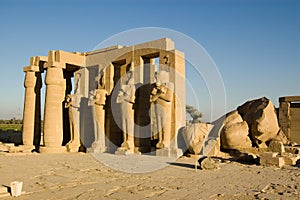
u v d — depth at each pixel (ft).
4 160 50.34
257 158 46.65
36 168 40.09
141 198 23.53
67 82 78.38
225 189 26.99
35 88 74.54
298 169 40.57
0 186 26.76
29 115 73.15
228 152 57.16
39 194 24.59
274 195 24.71
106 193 25.23
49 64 68.33
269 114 59.31
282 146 50.85
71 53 70.90
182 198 23.62
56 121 67.46
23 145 72.18
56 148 65.98
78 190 26.25
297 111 81.76
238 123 58.49
